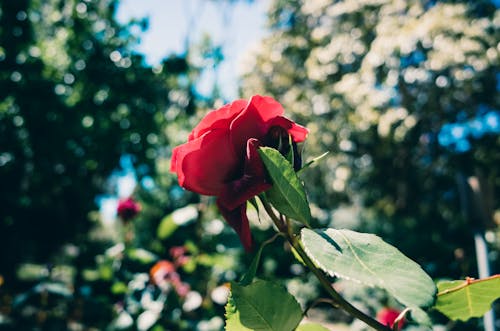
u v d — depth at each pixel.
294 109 10.02
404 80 7.95
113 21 7.85
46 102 7.53
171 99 8.05
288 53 11.11
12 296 8.38
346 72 9.39
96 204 10.54
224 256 3.24
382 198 10.96
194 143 0.70
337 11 9.33
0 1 7.38
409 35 7.37
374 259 0.55
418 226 10.13
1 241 11.25
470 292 0.73
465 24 7.37
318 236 0.57
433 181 10.43
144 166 8.00
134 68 7.37
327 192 11.05
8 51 7.41
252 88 11.53
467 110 9.12
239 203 0.63
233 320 0.67
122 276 3.30
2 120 7.65
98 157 7.91
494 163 9.38
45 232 11.43
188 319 2.96
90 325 4.31
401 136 8.30
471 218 2.34
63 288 4.59
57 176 8.41
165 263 3.10
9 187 8.45
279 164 0.63
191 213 3.18
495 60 7.23
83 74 7.62
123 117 7.97
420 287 0.52
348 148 9.31
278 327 0.66
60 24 8.21
